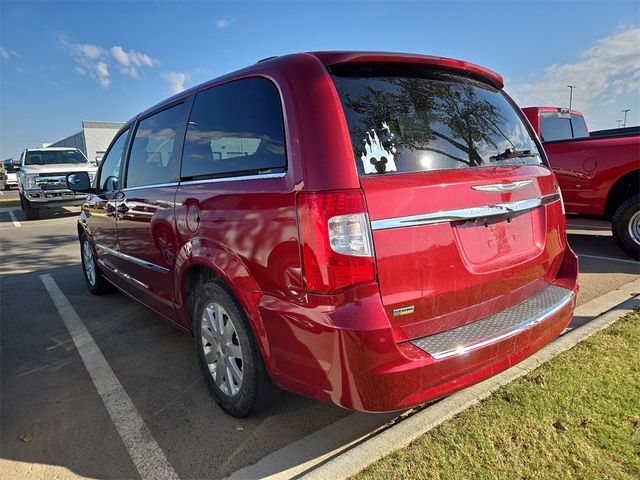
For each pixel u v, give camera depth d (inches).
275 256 83.7
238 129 97.3
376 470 84.7
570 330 138.9
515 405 102.0
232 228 93.9
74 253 325.7
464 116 97.4
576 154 236.1
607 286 183.6
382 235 76.9
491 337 84.6
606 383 109.1
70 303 203.3
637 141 217.3
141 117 152.1
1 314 190.2
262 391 96.9
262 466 91.1
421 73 94.9
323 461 91.7
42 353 149.9
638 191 226.2
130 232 149.3
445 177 85.3
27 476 90.9
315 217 76.5
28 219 552.4
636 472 82.7
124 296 212.2
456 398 104.8
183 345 152.0
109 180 177.8
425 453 88.5
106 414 111.8
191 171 113.3
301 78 84.7
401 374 74.8
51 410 114.5
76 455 96.7
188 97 121.6
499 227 94.7
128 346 152.8
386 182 78.7
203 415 109.6
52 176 537.6
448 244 84.4
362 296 75.7
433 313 83.4
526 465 85.0
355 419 105.0
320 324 76.5
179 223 114.0
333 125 79.2
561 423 95.8
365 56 86.8
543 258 105.7
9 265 289.4
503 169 97.1
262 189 86.5
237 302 97.1
